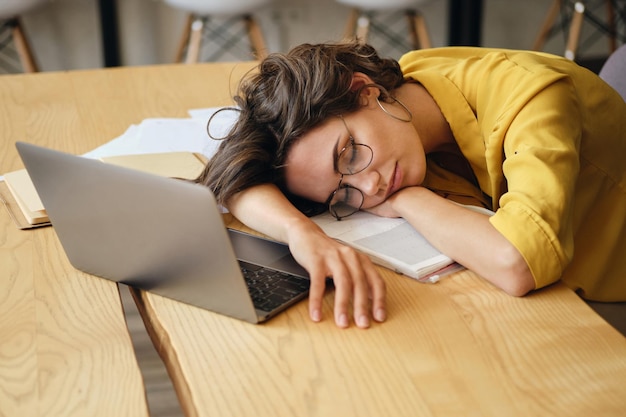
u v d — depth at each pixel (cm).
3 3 361
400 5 379
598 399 79
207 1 369
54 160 99
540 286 100
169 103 184
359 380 83
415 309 97
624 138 142
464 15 406
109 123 171
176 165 139
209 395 82
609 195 139
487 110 131
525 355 87
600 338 89
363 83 123
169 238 94
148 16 436
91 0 428
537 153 112
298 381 84
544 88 124
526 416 77
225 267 91
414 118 136
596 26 458
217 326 95
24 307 101
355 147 116
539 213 103
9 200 133
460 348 89
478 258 103
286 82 119
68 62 436
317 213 125
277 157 119
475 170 137
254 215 117
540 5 458
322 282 99
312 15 447
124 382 85
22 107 182
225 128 161
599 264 134
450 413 78
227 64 215
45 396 83
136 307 101
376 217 122
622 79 157
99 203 99
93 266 107
